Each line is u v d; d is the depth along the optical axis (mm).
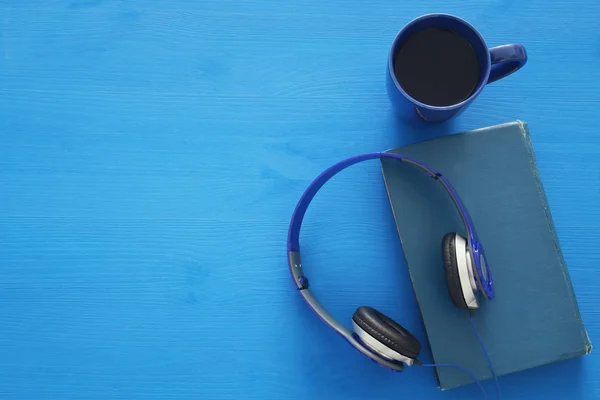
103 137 826
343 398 789
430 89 713
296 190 813
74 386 803
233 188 815
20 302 813
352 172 811
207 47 829
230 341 800
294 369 794
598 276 793
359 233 805
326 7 830
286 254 808
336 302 797
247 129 819
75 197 822
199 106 824
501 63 689
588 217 802
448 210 762
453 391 782
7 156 827
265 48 828
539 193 763
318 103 821
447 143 766
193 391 797
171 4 833
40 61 834
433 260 756
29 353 807
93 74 832
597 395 777
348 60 825
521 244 759
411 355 669
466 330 748
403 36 705
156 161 821
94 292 812
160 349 803
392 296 796
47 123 829
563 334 748
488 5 827
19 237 820
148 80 828
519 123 771
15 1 837
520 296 753
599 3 825
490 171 765
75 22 836
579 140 812
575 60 821
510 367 745
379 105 819
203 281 807
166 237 814
